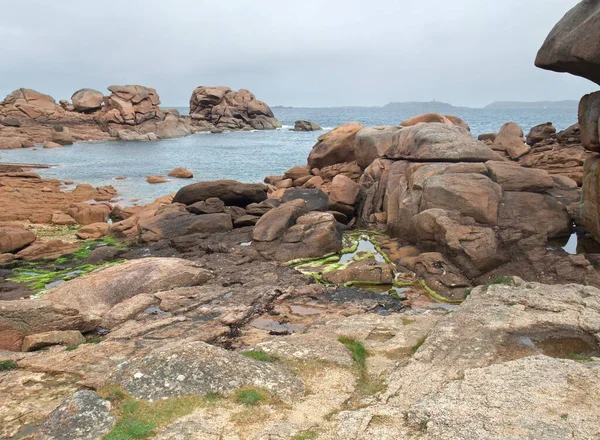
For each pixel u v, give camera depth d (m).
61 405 8.59
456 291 17.44
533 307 12.27
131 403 8.70
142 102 101.88
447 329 11.34
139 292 16.86
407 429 7.74
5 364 11.12
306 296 16.95
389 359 10.87
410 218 22.72
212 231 25.23
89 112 101.56
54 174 51.47
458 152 25.28
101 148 78.75
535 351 10.30
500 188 21.05
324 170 37.31
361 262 20.23
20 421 8.82
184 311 15.19
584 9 17.56
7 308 13.02
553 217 19.81
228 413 8.44
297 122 123.00
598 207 18.66
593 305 12.04
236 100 126.94
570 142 35.44
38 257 22.98
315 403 8.88
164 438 7.65
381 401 8.85
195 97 123.19
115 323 14.60
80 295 16.30
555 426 7.28
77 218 30.42
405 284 18.48
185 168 55.72
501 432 7.22
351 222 27.59
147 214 28.09
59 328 13.56
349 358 10.59
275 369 9.91
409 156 27.45
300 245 21.95
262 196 30.84
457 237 18.83
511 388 8.48
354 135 37.94
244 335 13.48
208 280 18.52
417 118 38.09
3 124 86.75
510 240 18.97
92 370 10.80
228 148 79.69
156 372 9.40
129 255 22.83
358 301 16.53
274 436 7.70
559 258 17.75
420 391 9.02
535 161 32.53
